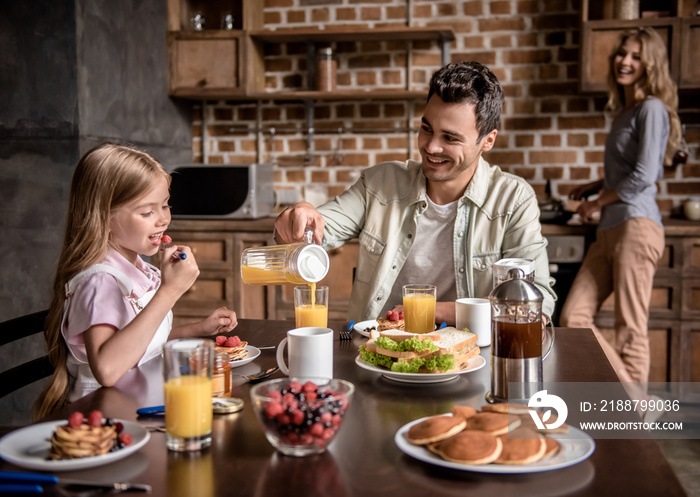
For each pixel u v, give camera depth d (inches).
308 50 143.0
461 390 47.3
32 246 115.4
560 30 137.5
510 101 140.4
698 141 135.7
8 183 115.5
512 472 33.2
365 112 145.9
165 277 50.3
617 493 32.0
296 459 35.8
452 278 79.2
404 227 80.0
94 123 115.6
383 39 140.3
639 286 115.0
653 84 115.3
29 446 36.1
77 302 51.9
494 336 43.9
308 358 46.1
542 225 123.7
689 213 130.3
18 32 112.4
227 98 144.0
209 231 131.1
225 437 38.8
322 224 69.2
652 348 124.6
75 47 110.7
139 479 33.4
